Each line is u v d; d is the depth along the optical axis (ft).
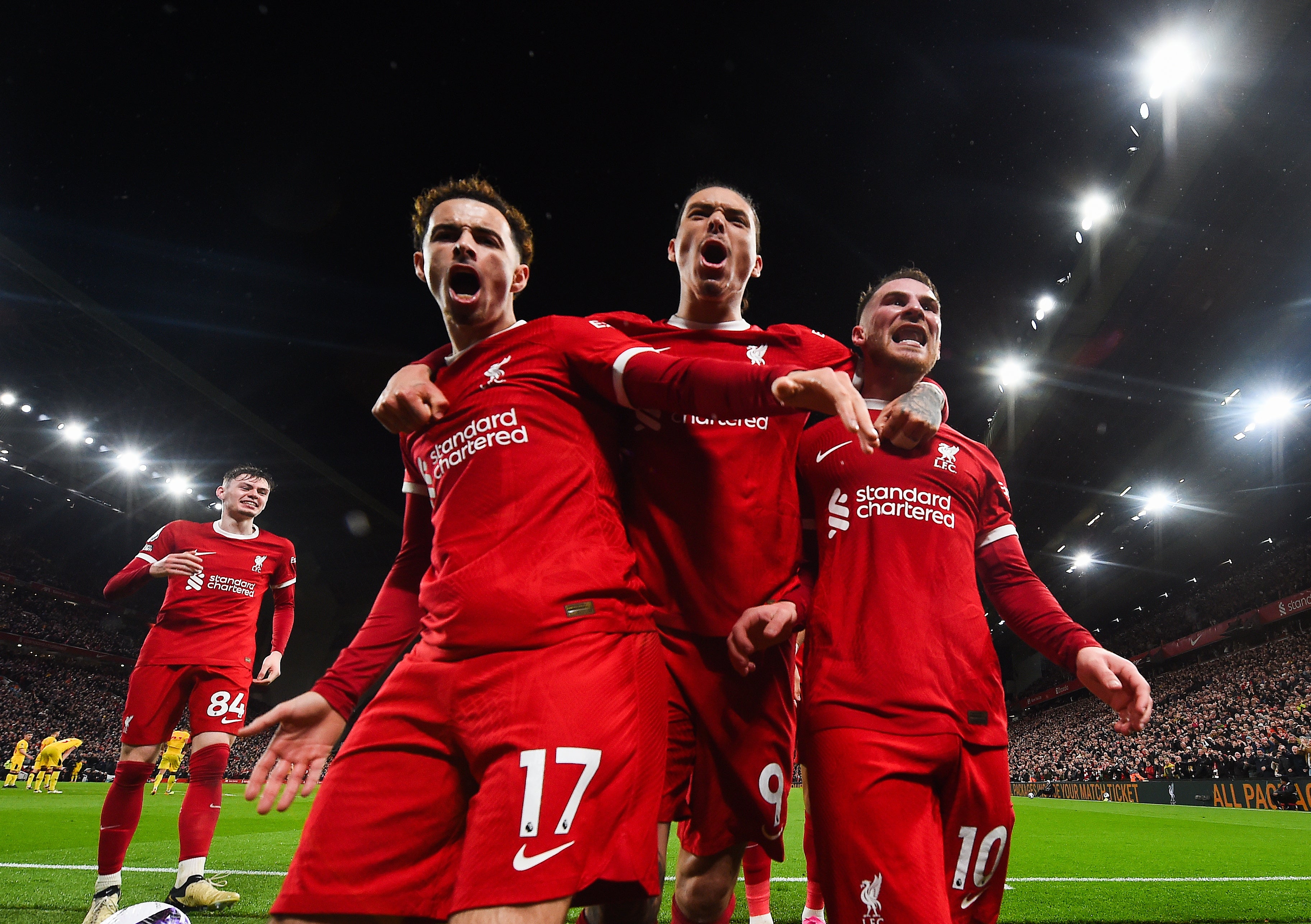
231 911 12.20
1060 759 107.45
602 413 5.79
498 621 4.78
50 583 135.95
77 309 92.63
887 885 6.01
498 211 6.52
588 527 5.24
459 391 5.75
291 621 15.83
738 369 4.86
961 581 7.30
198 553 14.15
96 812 33.71
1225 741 71.72
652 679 5.10
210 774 13.24
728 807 6.44
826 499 7.61
